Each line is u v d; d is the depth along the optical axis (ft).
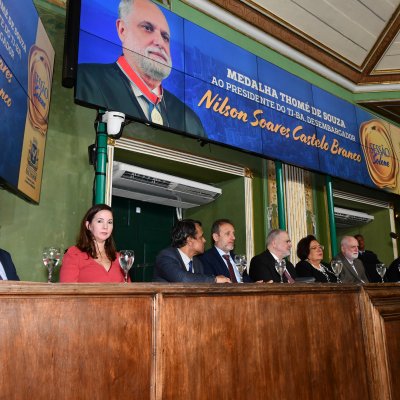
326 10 17.30
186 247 8.33
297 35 17.65
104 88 10.78
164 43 12.70
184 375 4.12
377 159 19.52
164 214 17.54
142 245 16.44
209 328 4.42
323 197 18.88
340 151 17.70
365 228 24.26
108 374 3.66
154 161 14.71
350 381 5.73
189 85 13.00
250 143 14.20
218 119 13.48
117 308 3.84
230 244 9.67
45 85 10.18
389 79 20.88
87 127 11.97
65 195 11.12
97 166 10.91
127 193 15.38
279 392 4.85
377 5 17.95
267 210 16.63
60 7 11.84
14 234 10.02
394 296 6.82
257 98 14.97
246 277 9.80
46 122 10.32
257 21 16.38
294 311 5.30
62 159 11.28
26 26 8.83
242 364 4.59
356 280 12.07
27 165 9.07
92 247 6.91
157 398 3.88
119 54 11.43
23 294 3.33
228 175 16.58
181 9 14.40
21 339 3.29
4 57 7.69
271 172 17.26
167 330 4.10
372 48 19.80
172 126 12.16
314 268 11.19
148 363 3.92
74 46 10.32
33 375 3.29
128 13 12.00
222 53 14.35
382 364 6.15
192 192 16.26
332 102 18.20
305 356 5.25
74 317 3.58
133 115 11.23
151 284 4.05
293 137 15.81
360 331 6.14
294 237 16.71
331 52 19.08
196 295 4.39
